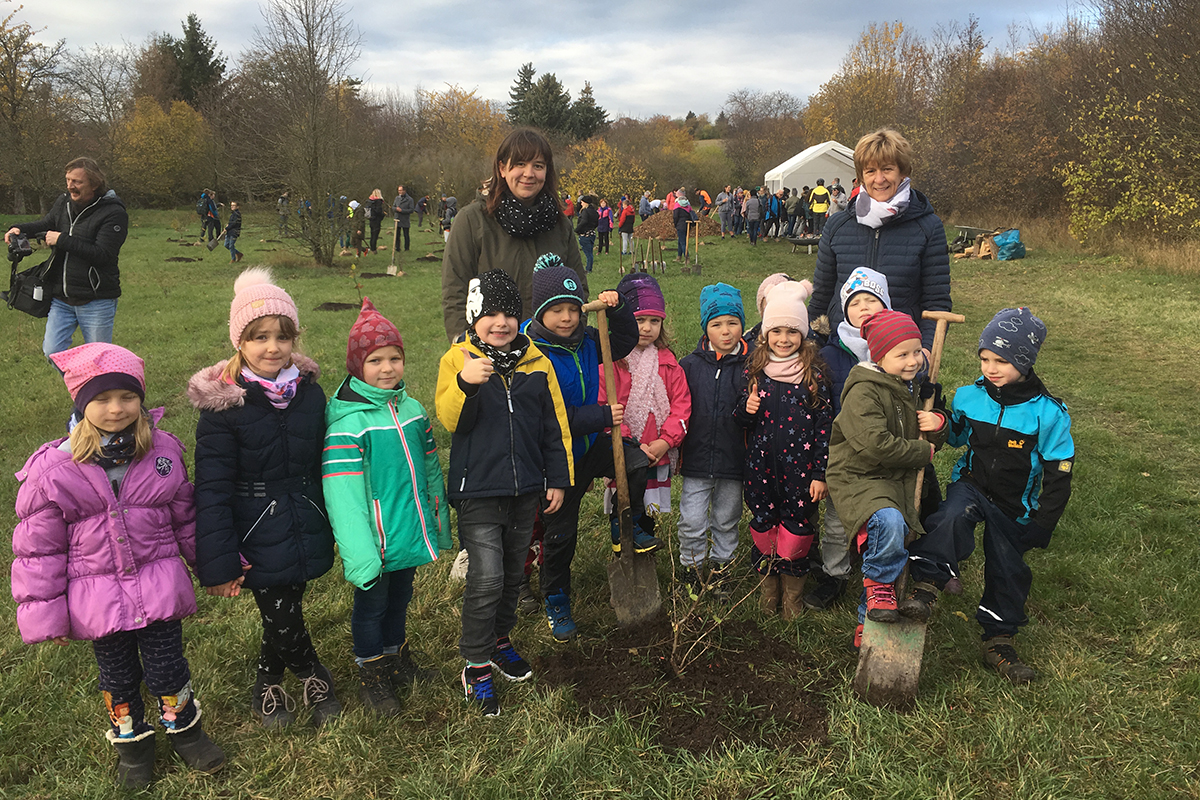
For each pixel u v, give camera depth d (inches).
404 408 114.9
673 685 117.3
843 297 136.3
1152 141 601.6
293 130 729.0
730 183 1998.0
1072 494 185.6
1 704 117.0
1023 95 1047.6
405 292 575.2
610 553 164.4
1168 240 622.2
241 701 119.1
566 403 129.0
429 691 118.7
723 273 714.8
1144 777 97.2
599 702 114.5
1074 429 242.1
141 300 522.9
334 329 421.4
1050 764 99.1
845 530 124.9
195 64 2176.4
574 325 127.2
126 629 95.8
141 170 1646.2
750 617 136.9
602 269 748.6
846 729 105.7
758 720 110.2
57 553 94.7
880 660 111.8
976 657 124.1
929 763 99.9
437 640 133.8
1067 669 118.8
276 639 108.5
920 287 144.3
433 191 1606.8
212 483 100.7
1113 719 107.2
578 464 133.7
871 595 113.3
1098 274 573.6
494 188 136.7
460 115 2237.9
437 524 117.7
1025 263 663.8
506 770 100.3
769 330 134.0
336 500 107.5
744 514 179.6
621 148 1964.8
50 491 92.5
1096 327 406.0
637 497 136.3
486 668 115.8
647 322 139.6
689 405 142.8
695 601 127.8
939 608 138.2
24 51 1270.9
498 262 137.3
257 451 103.0
